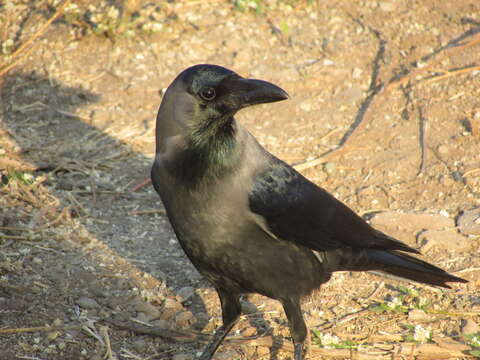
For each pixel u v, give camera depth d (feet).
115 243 33.50
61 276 30.81
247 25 48.44
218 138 24.09
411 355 27.61
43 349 27.25
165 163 24.43
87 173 37.91
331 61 45.55
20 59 45.62
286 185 25.66
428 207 35.58
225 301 27.14
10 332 27.73
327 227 26.53
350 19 48.85
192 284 31.76
